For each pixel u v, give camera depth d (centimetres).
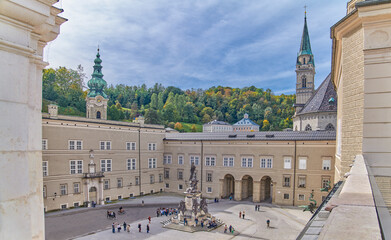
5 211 436
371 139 1276
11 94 454
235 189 6456
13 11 441
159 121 17600
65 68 14512
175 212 4984
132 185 6650
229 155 6544
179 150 7244
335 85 3103
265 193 6731
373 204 493
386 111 1247
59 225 4431
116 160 6322
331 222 405
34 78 578
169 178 7375
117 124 6369
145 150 7006
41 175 639
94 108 9731
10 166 448
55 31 681
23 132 476
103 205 5700
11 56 456
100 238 3869
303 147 5784
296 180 5828
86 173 5666
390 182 1220
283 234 4122
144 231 4225
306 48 11800
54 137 5222
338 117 2488
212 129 19650
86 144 5744
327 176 5534
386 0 1200
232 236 4034
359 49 1405
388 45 1235
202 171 6881
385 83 1246
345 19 1493
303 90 11719
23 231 467
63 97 13350
